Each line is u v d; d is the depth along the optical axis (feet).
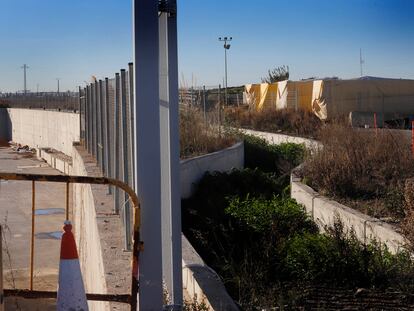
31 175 14.29
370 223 27.48
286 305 18.58
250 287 19.93
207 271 19.75
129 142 21.17
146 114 14.24
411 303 18.99
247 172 48.42
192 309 16.46
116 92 27.07
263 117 91.66
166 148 16.07
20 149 160.04
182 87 59.77
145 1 14.05
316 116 89.66
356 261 21.25
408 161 38.24
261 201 37.17
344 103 91.04
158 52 14.23
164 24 15.60
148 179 14.38
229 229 31.17
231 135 62.03
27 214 68.80
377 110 92.68
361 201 33.73
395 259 21.90
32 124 163.32
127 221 20.89
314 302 19.16
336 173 36.70
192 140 53.93
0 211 70.33
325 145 43.29
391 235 25.29
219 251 28.43
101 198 30.09
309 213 35.04
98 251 22.36
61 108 150.20
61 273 13.10
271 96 105.81
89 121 51.98
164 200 16.17
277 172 57.98
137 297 14.74
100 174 37.73
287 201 37.42
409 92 94.94
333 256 21.54
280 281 21.67
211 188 43.86
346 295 19.85
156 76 14.21
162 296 14.75
